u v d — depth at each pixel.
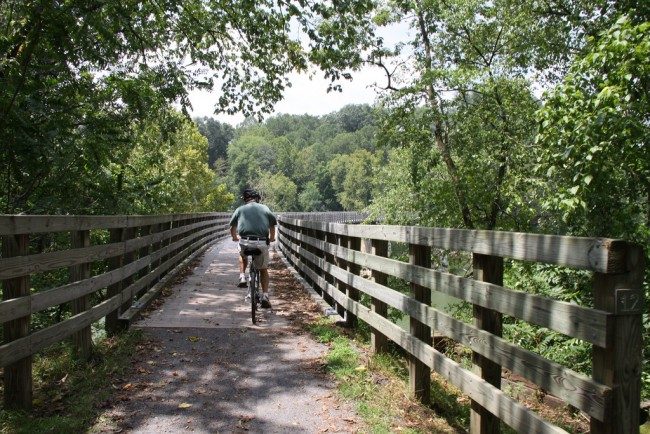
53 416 4.00
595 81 6.50
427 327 4.72
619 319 2.37
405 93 13.95
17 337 3.88
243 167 131.12
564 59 11.85
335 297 7.60
